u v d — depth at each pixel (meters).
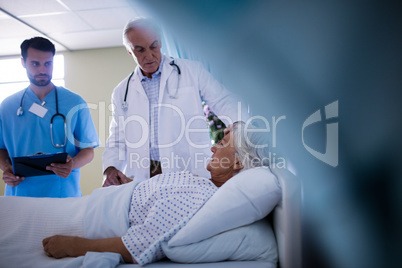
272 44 1.08
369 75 0.86
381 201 0.85
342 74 0.91
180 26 1.53
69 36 4.15
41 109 1.76
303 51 0.99
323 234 1.00
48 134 1.77
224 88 1.68
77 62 4.67
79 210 1.20
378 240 0.86
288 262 0.89
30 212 1.21
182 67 1.78
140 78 1.79
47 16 3.57
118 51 4.61
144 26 1.57
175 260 0.98
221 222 0.97
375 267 0.87
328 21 0.92
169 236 0.99
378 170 0.86
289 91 1.05
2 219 1.20
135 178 1.75
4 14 3.44
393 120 0.83
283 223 0.91
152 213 1.03
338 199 0.95
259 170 1.09
